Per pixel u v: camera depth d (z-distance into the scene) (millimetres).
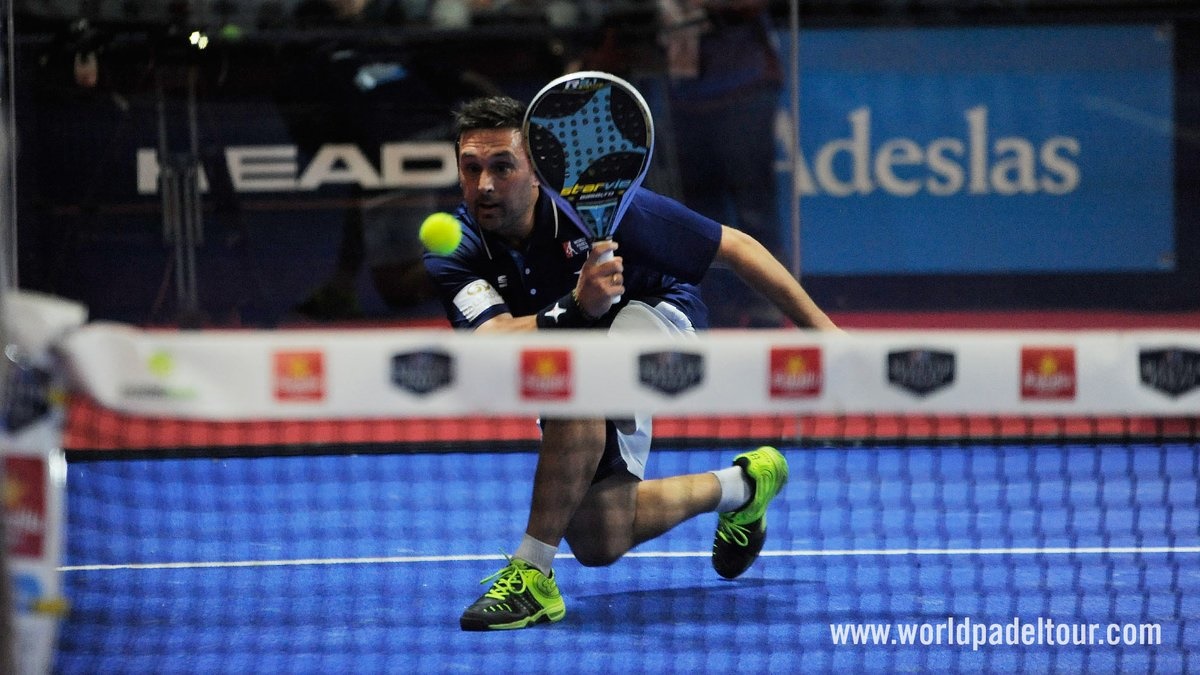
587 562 11516
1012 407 7391
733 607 11234
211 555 13070
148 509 14914
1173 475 16562
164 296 18688
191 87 18469
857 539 13672
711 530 14367
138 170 18500
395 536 13844
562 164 9906
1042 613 10945
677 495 11531
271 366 6914
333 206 18750
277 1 18500
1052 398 7398
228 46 18469
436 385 7125
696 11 18391
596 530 11305
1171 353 7391
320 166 18703
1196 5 19047
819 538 13719
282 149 18672
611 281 10039
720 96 18500
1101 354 7406
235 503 15297
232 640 10297
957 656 9844
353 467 17281
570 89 9773
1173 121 19203
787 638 10297
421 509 15062
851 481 16328
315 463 17484
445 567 12633
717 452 17828
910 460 17469
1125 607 11133
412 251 18797
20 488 6352
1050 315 19375
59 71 18125
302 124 18641
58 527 6391
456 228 10977
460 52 18625
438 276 11273
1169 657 9812
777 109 18562
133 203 18516
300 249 18781
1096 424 15359
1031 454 15180
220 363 6859
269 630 10594
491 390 7172
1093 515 14641
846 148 19047
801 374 7324
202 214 18641
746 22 18422
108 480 16250
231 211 18688
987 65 19078
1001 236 19266
